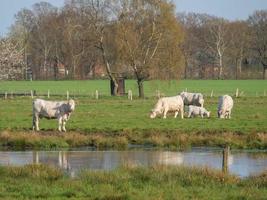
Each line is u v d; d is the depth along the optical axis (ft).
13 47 299.99
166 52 237.04
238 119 139.85
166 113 150.61
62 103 119.96
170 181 64.75
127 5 238.48
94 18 242.99
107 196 56.90
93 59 297.53
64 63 441.68
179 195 58.44
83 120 136.77
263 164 86.79
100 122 132.36
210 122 132.57
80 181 65.31
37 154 96.99
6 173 69.97
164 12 235.81
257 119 139.85
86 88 334.85
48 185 63.52
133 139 109.70
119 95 247.09
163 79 238.48
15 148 103.91
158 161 88.79
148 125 126.41
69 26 245.24
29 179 67.05
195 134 111.86
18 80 444.55
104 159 91.35
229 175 67.56
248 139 107.45
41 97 234.99
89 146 105.81
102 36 244.63
